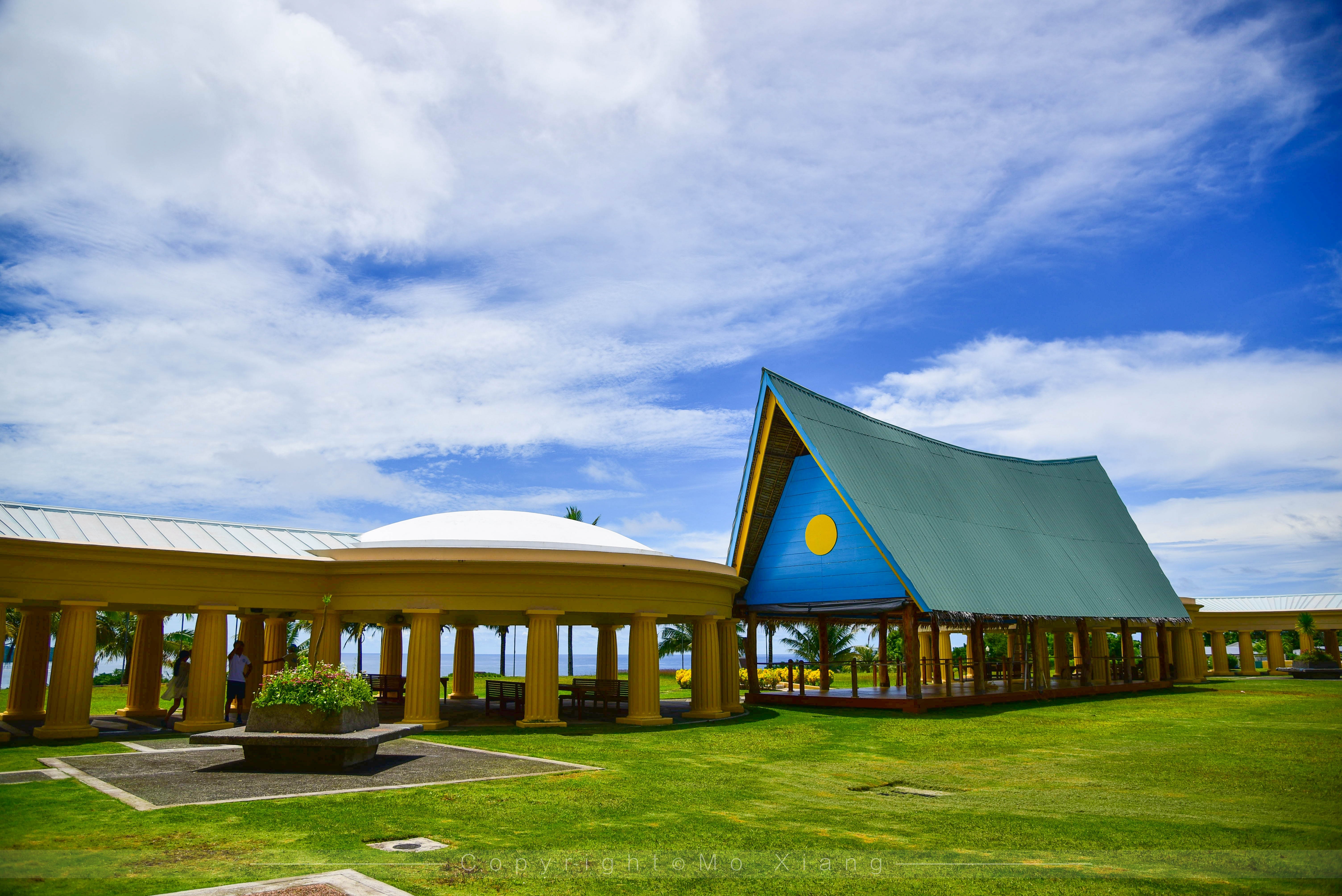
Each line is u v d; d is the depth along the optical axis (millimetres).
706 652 22875
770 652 37250
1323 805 11398
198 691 17766
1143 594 36406
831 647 54094
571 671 31656
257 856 7777
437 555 19250
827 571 28109
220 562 18125
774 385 27391
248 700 21812
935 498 30797
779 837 9180
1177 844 9008
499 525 22453
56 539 16641
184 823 8930
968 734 19656
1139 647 59875
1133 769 14633
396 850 8156
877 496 27531
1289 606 48562
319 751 12344
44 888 6707
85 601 16516
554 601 19625
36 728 17391
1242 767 14727
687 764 14477
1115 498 41719
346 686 13078
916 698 24516
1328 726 20688
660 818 10039
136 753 14055
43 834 8453
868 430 30875
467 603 19156
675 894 7062
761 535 30062
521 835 8906
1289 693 32062
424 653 19078
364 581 19484
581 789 11633
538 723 19312
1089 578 34344
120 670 50625
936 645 34500
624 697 21859
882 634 30031
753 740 18125
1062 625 34469
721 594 24234
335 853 7941
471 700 27828
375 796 10562
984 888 7344
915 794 12227
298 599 19312
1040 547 33812
